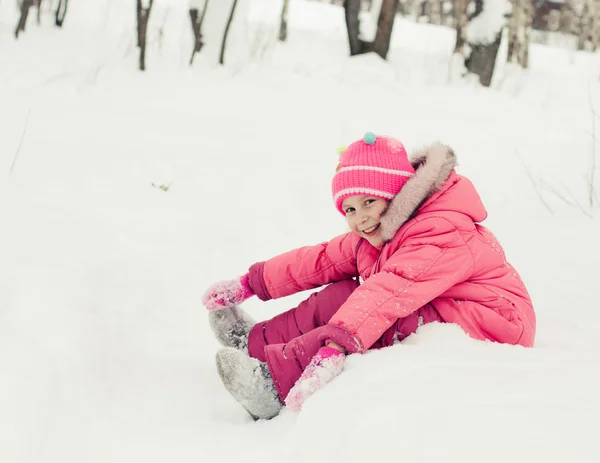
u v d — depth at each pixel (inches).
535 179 175.3
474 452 44.3
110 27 261.7
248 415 73.8
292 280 87.9
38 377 67.2
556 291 119.9
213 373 83.5
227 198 146.3
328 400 57.7
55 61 208.5
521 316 77.2
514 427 46.5
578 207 160.1
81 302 86.4
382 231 78.3
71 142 151.9
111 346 80.7
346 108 217.8
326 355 67.1
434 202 79.0
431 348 69.3
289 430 61.2
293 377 69.6
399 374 60.2
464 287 77.2
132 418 68.0
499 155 189.3
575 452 42.8
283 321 84.0
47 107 170.9
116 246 107.9
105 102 185.2
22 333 74.6
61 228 106.9
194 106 197.2
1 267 87.7
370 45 279.0
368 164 79.2
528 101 248.8
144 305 94.9
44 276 88.0
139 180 141.8
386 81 250.5
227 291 86.0
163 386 76.8
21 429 59.9
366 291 73.0
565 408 49.0
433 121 213.5
